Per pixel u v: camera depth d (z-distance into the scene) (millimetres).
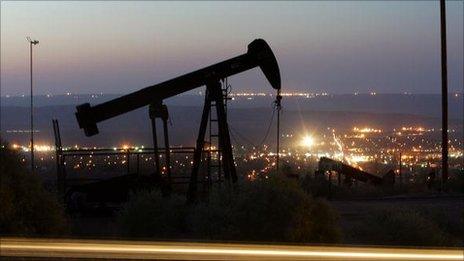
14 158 17953
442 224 24250
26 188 17453
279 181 20062
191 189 30062
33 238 15172
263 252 13062
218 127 31344
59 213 18250
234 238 18656
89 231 22328
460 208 30891
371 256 12859
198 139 31141
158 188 31266
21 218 17000
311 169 64562
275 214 18891
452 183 43656
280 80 32312
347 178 48562
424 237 20469
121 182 31406
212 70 31516
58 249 13391
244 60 31562
